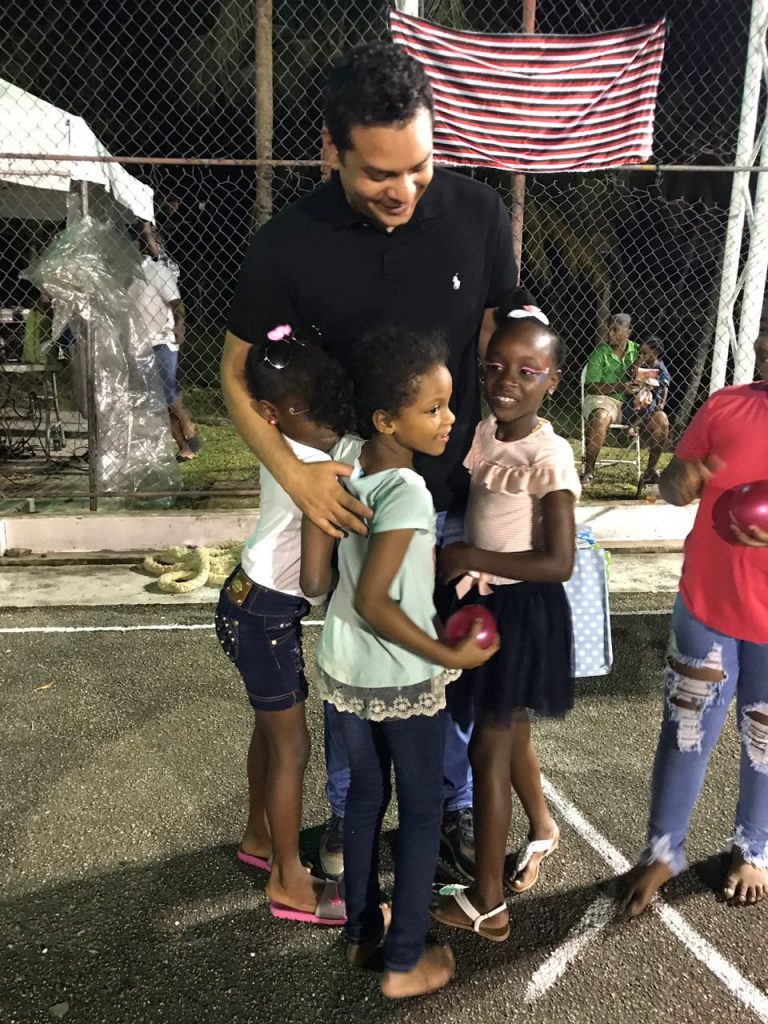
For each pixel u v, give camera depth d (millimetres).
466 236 2029
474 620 1912
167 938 2305
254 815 2510
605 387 6695
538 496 2012
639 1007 2080
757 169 5023
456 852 2562
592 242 10117
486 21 8820
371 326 2031
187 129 12430
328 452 2018
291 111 11266
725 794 2947
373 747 2021
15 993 2123
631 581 5027
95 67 11625
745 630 2186
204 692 3670
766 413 2072
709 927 2342
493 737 2135
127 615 4504
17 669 3871
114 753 3199
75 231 5691
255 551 2125
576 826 2781
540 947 2271
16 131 5664
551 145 4965
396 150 1663
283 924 2357
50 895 2461
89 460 5508
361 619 1922
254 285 2023
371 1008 2084
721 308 6164
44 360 7227
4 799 2910
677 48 9430
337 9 10188
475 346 2188
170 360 6516
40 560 5238
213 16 10922
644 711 3559
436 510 2266
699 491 2223
